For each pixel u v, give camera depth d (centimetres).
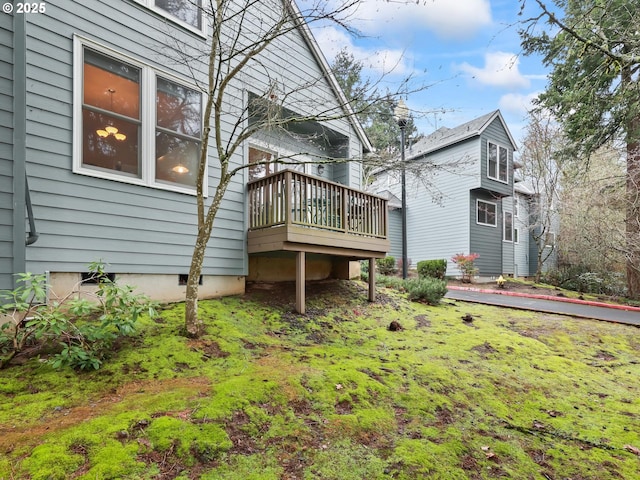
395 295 808
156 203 531
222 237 618
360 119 865
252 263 710
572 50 657
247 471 209
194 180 584
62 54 443
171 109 561
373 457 240
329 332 519
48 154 427
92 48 471
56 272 429
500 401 358
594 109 969
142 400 262
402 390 341
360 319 601
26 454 192
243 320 500
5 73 329
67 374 298
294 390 302
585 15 596
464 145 1593
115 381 295
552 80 1070
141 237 511
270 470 213
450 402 337
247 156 672
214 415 247
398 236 1866
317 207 626
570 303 977
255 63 686
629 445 293
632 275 1183
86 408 250
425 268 1338
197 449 215
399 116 543
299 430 256
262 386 296
